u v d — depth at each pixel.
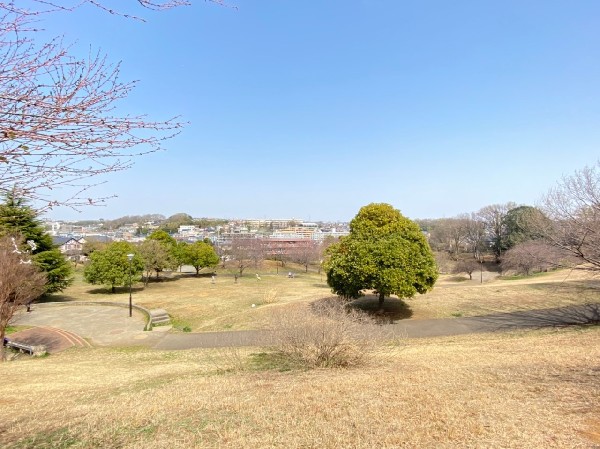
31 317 20.59
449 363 8.47
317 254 53.16
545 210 12.37
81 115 2.18
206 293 29.56
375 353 9.52
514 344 10.70
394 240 16.58
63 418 5.59
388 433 4.56
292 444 4.36
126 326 18.33
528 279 26.62
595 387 5.89
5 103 2.03
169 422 5.17
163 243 41.97
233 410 5.56
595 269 10.72
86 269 30.53
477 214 51.22
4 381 8.84
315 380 7.15
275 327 9.15
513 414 5.00
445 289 22.61
